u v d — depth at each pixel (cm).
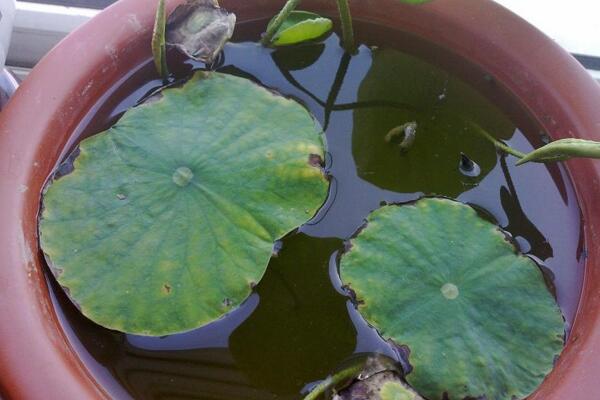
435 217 49
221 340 47
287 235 50
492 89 55
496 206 51
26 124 48
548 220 51
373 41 56
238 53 55
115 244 47
